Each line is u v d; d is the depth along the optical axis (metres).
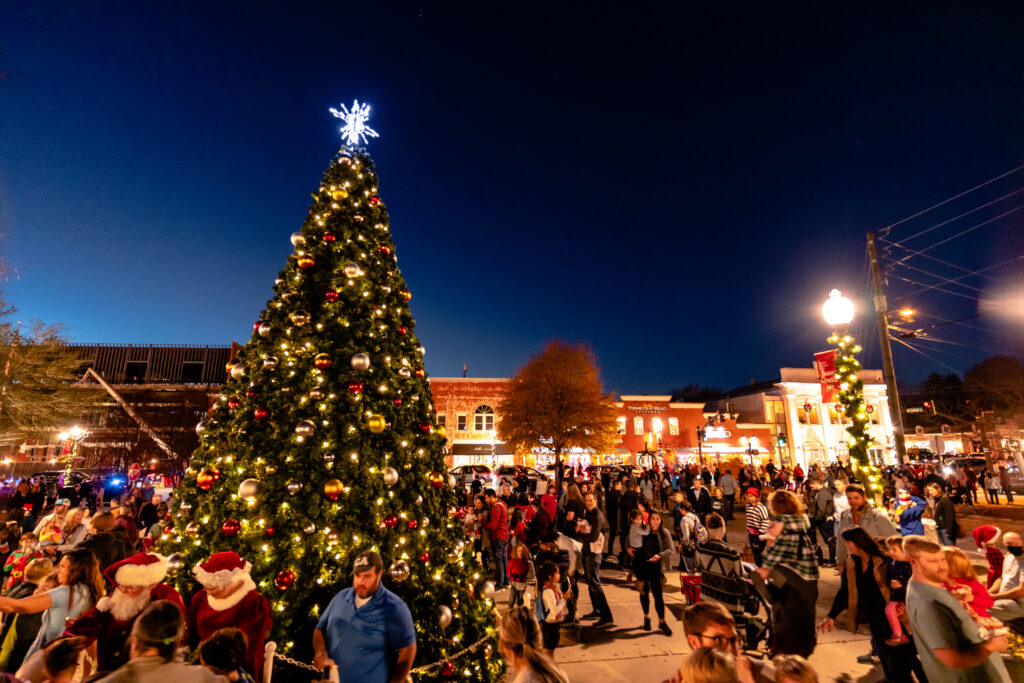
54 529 6.55
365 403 4.99
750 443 39.91
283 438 4.75
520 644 2.88
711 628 2.70
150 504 10.10
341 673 3.37
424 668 4.45
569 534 11.08
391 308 5.69
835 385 8.95
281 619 4.13
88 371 28.11
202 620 3.32
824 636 6.33
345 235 5.70
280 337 5.23
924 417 43.44
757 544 8.46
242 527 4.44
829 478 15.55
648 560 6.86
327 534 4.34
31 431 21.69
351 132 6.51
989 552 5.45
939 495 9.99
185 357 36.88
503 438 31.91
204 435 5.17
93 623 3.29
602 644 6.41
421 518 4.95
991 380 27.02
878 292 12.34
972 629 3.06
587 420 30.09
